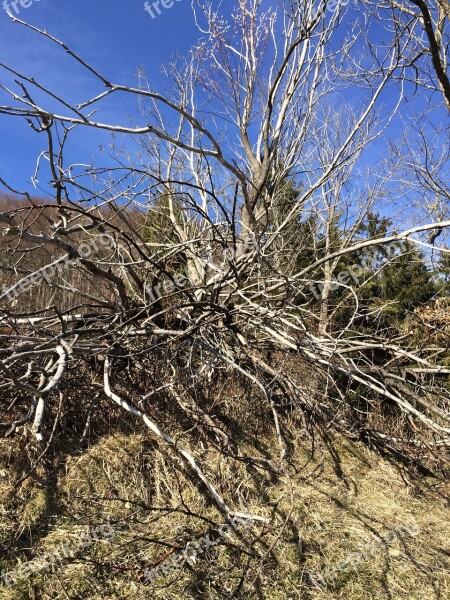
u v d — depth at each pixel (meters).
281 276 4.09
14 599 2.30
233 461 3.54
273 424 4.30
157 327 4.28
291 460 3.93
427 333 4.76
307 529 3.18
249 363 4.38
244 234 5.26
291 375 4.46
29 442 3.14
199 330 4.23
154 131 2.56
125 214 4.88
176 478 3.04
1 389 3.39
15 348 3.43
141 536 2.73
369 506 3.66
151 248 5.73
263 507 3.23
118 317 4.17
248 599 2.60
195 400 3.98
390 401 5.26
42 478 3.01
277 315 4.15
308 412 4.45
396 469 4.30
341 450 4.38
